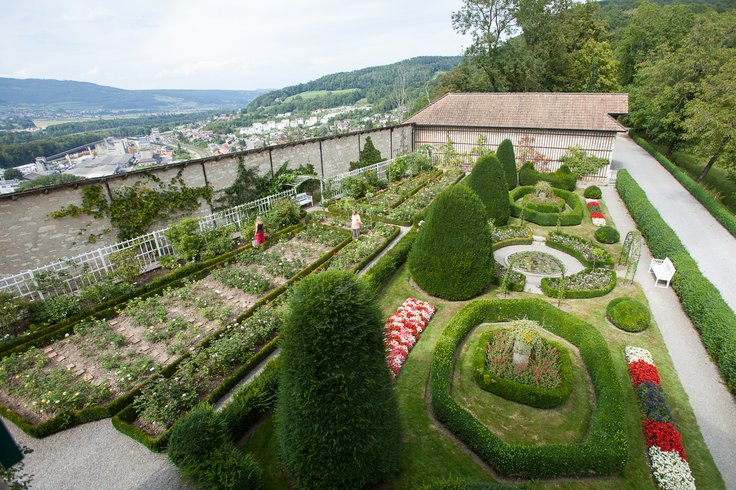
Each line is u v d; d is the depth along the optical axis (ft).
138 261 47.37
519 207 71.05
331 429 19.11
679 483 23.79
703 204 77.82
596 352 33.27
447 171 96.43
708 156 85.87
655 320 41.42
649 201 73.51
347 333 18.47
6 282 44.47
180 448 21.26
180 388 28.32
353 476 20.30
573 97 96.73
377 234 58.29
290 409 19.54
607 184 91.61
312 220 65.77
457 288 42.50
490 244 42.65
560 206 72.02
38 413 28.14
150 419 26.99
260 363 33.76
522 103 100.83
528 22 124.88
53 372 31.09
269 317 37.24
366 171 83.61
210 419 21.98
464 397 30.83
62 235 49.24
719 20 106.42
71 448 25.81
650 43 164.86
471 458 25.50
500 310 40.09
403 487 22.94
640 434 27.81
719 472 25.32
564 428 28.04
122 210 54.49
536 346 33.50
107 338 35.65
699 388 32.45
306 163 83.46
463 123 103.60
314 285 19.07
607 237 59.88
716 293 39.01
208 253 51.44
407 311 40.27
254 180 72.38
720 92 82.02
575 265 52.65
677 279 45.70
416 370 33.37
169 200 59.77
